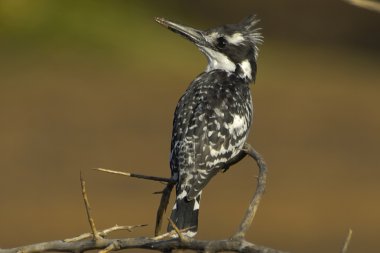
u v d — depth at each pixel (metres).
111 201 16.41
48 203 16.12
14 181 17.17
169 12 29.58
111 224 15.31
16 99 21.58
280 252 4.50
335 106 23.89
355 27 31.72
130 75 24.45
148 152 19.31
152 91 23.41
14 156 18.45
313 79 26.33
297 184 18.12
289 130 21.78
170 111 22.17
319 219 16.16
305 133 21.69
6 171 17.62
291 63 27.94
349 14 31.91
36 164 18.09
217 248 4.65
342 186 18.11
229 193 16.89
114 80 23.88
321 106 23.78
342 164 19.58
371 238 15.22
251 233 15.44
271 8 31.95
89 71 24.16
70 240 5.21
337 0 32.00
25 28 25.56
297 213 16.44
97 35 26.08
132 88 23.47
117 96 22.72
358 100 24.55
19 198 16.36
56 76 23.39
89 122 20.73
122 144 19.62
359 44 31.08
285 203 16.95
